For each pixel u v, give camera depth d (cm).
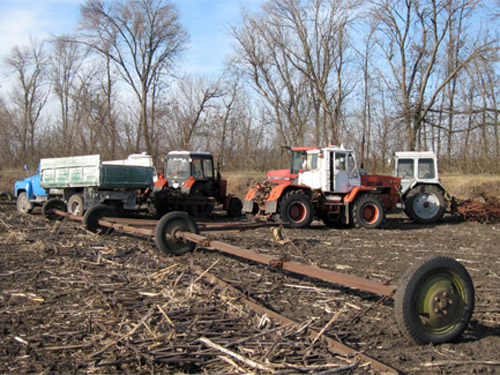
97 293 530
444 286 402
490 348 398
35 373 339
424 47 2575
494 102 2653
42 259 719
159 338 385
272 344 378
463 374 347
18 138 3666
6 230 1041
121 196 1293
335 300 527
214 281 573
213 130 3256
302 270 491
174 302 480
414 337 391
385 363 363
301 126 3058
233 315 449
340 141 2848
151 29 3023
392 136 2784
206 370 344
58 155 3130
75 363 355
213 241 676
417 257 812
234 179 2502
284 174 1389
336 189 1305
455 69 2478
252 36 2977
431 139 2938
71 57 3631
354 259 786
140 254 771
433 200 1472
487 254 859
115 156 3047
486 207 1485
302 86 3062
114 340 388
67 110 3650
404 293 386
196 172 1588
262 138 3102
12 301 507
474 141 2586
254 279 612
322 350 378
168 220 760
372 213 1322
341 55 2816
